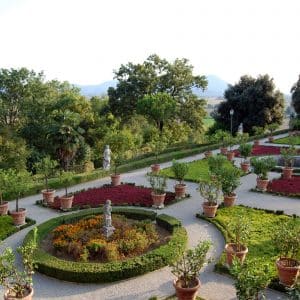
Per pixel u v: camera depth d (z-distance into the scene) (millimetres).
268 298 10836
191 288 10398
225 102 54250
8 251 10492
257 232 15289
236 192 21891
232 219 17016
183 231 15445
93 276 12125
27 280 10625
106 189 23312
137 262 12609
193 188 23234
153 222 17547
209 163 23797
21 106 37844
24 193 22672
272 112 51688
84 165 35000
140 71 44938
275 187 22266
